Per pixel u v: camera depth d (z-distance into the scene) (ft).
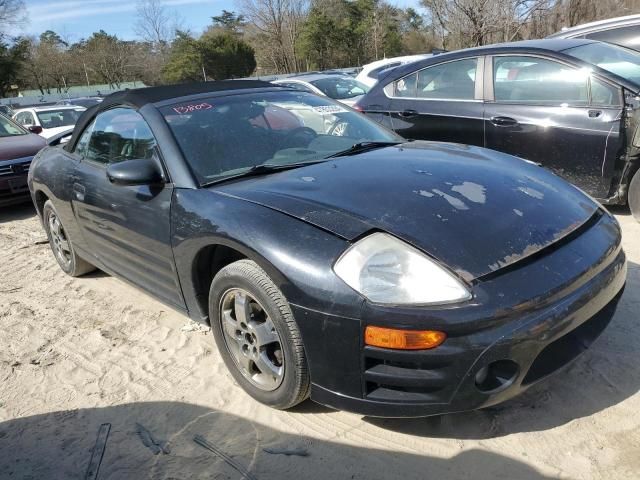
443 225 7.41
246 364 8.75
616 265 8.05
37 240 19.66
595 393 8.27
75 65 167.53
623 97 14.43
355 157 10.02
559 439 7.45
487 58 17.15
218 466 7.59
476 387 6.79
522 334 6.66
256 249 7.74
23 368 10.72
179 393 9.37
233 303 8.79
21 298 14.21
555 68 15.74
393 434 7.86
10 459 8.18
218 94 11.50
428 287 6.76
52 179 13.70
